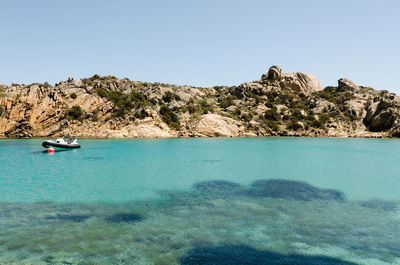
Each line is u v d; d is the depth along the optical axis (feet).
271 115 299.17
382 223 37.91
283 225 36.91
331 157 108.88
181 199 49.55
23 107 223.51
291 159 103.50
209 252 29.04
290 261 27.37
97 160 98.48
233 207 44.86
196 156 111.34
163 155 114.11
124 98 274.36
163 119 268.00
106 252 28.86
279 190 56.49
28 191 54.44
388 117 258.98
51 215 40.50
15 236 32.78
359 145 167.12
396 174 73.72
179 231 34.63
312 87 409.28
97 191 54.80
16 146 147.02
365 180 66.59
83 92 250.98
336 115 300.81
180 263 26.76
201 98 350.84
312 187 59.16
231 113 304.71
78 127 227.61
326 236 33.42
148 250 29.37
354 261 27.53
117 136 228.22
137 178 67.82
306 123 287.89
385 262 27.40
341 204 46.78
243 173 74.95
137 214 41.27
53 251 29.04
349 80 391.24
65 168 81.56
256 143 180.34
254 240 32.09
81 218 39.32
